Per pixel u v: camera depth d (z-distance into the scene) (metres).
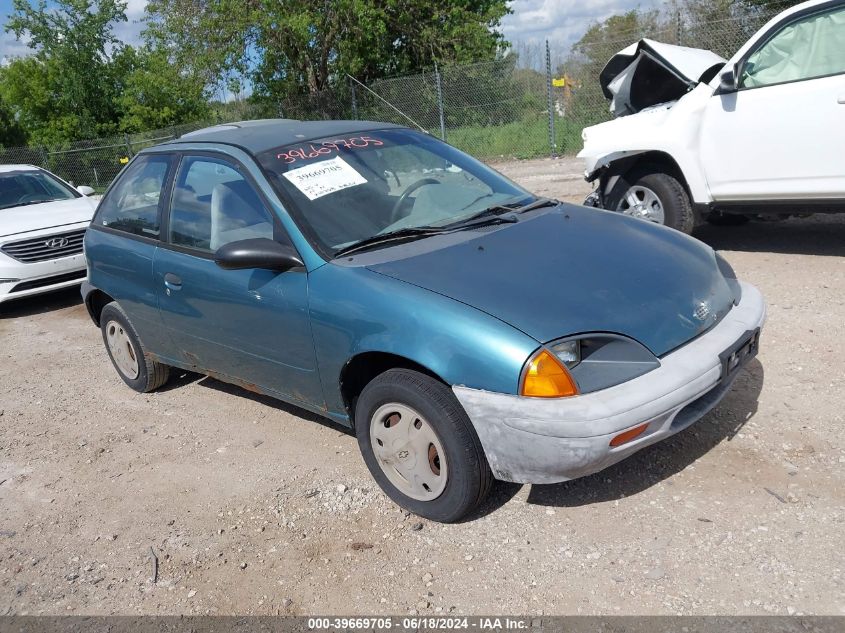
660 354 2.86
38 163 22.91
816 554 2.71
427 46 22.02
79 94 29.55
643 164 6.58
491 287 2.99
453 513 3.07
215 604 2.92
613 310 2.89
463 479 2.96
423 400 2.96
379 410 3.21
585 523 3.06
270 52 20.34
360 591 2.87
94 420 4.89
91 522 3.65
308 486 3.66
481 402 2.77
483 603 2.70
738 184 5.94
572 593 2.69
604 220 3.79
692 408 2.98
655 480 3.27
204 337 4.13
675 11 13.66
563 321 2.79
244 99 21.88
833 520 2.87
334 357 3.30
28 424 4.98
